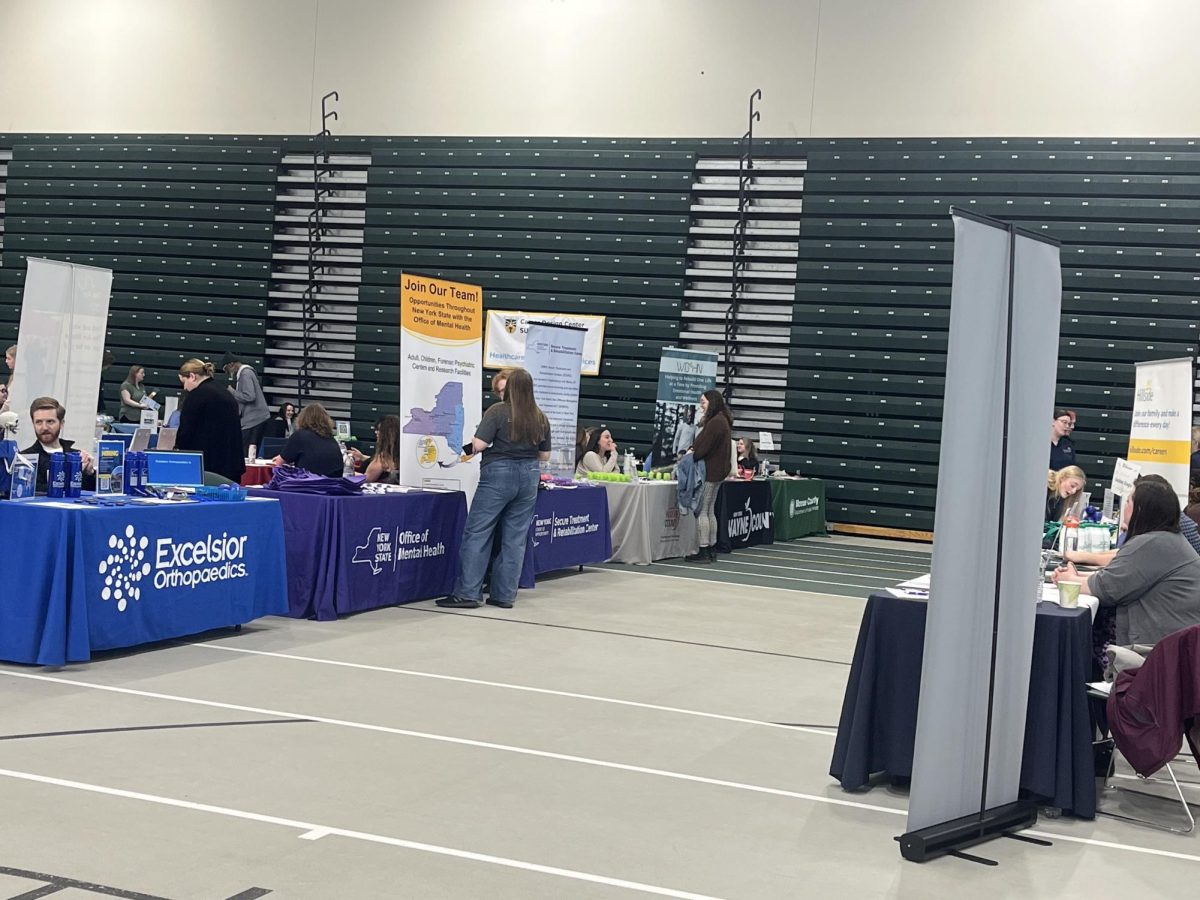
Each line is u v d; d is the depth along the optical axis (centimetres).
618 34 1483
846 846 352
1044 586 492
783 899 306
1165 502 454
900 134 1393
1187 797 439
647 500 1013
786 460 1448
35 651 494
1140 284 1315
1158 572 445
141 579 529
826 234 1423
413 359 739
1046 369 397
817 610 814
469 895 293
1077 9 1333
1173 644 387
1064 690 399
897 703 410
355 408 1564
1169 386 659
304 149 1582
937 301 1392
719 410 1061
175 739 410
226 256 1598
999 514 373
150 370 1620
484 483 725
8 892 274
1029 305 385
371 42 1560
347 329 1575
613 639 654
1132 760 393
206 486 610
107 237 1636
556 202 1502
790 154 1427
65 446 625
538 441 732
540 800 372
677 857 331
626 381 1488
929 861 345
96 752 389
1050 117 1342
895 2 1392
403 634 627
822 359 1431
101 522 505
